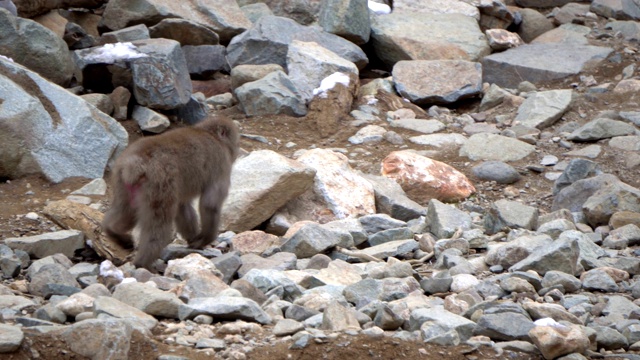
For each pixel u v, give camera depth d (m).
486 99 23.36
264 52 23.72
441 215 15.83
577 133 20.83
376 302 11.39
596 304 12.06
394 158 18.56
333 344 10.01
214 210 13.65
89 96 19.86
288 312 11.10
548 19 28.89
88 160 17.73
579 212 16.83
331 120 21.55
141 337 9.85
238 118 21.91
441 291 12.50
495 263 13.75
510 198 18.34
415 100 23.42
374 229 15.80
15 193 16.70
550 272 12.80
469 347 10.24
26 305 11.19
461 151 20.31
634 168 19.22
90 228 13.75
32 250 13.33
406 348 10.09
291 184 16.06
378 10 26.83
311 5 26.34
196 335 10.20
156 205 12.53
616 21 27.94
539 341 10.11
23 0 21.14
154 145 12.76
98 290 11.41
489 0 27.50
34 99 17.50
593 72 24.89
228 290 11.24
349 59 24.30
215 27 24.56
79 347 9.59
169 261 12.99
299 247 14.28
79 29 22.20
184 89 20.88
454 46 25.45
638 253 14.55
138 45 20.92
